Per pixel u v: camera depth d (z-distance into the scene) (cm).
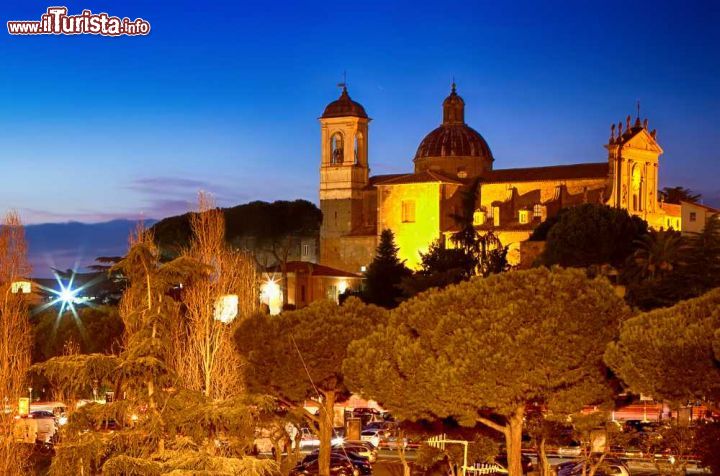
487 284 5956
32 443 6644
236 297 8131
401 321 6278
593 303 5803
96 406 4000
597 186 19975
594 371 5791
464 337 5738
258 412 4144
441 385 5712
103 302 15900
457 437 6862
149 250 4141
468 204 19338
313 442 8788
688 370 4988
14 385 6581
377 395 6038
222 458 3875
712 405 5125
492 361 5638
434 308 5984
